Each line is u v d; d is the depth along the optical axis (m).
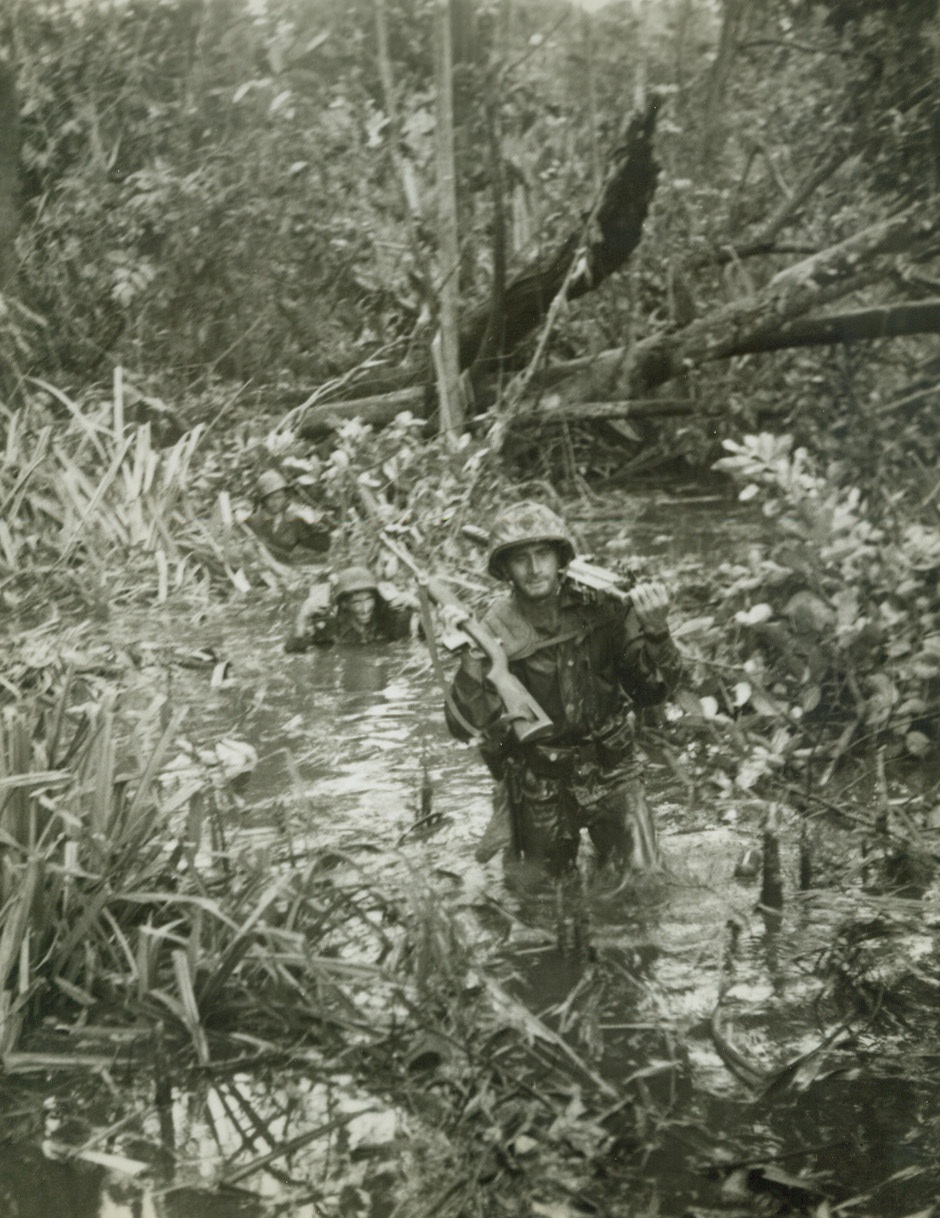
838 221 13.25
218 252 13.95
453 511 9.38
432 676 7.04
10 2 14.15
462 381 12.35
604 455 14.36
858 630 5.21
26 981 3.56
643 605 4.23
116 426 10.37
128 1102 3.27
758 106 14.60
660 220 14.22
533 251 14.65
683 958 3.85
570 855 4.49
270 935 3.62
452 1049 3.39
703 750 5.50
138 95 14.82
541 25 16.38
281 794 5.23
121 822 4.15
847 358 12.18
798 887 4.28
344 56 15.04
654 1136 3.03
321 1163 2.99
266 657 7.50
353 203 14.20
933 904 4.13
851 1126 3.05
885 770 5.16
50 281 13.58
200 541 9.80
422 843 4.73
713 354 12.17
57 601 8.88
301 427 11.80
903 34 11.16
